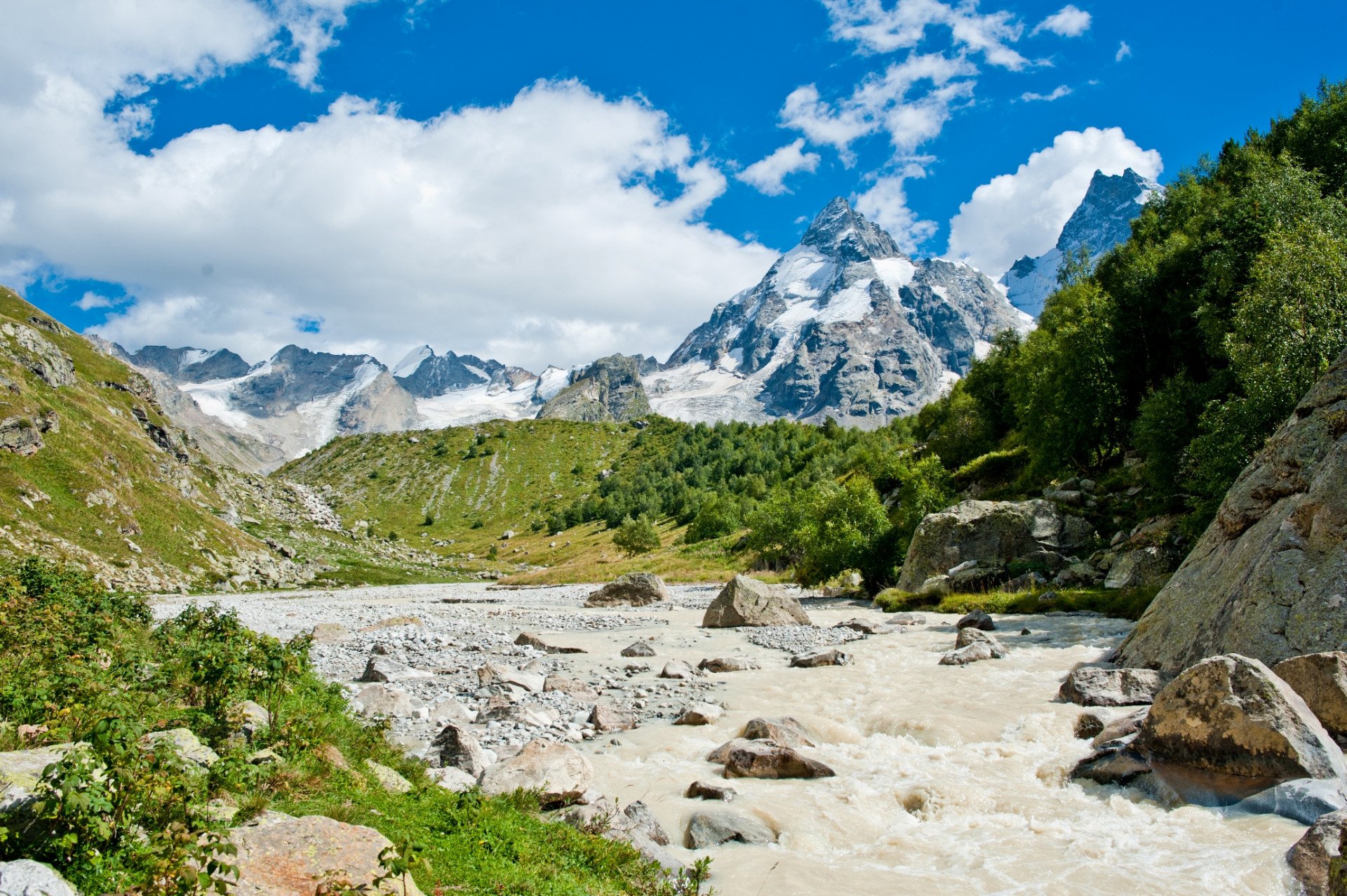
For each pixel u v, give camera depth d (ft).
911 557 177.06
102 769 24.88
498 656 101.40
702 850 40.78
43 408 301.84
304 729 38.96
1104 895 33.47
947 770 51.39
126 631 63.62
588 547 604.49
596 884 33.37
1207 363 180.86
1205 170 274.57
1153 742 46.44
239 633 44.27
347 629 135.44
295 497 588.91
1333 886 27.58
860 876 36.73
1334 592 58.03
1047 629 106.73
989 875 36.24
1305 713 42.80
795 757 51.11
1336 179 182.09
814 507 238.27
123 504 299.38
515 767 45.98
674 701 75.10
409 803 37.29
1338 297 110.11
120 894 22.16
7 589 53.47
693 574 331.77
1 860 21.48
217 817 27.43
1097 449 198.08
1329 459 64.39
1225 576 69.92
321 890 24.38
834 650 92.89
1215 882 33.83
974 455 297.53
